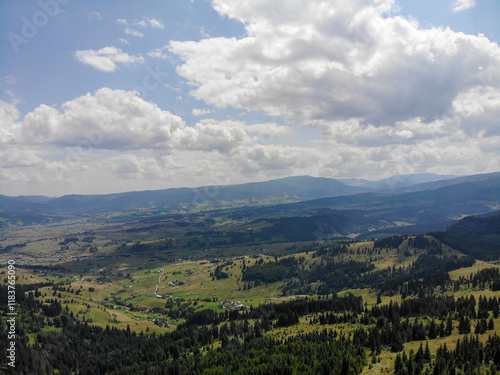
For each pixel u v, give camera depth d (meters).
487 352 133.75
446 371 126.88
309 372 151.88
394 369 142.50
